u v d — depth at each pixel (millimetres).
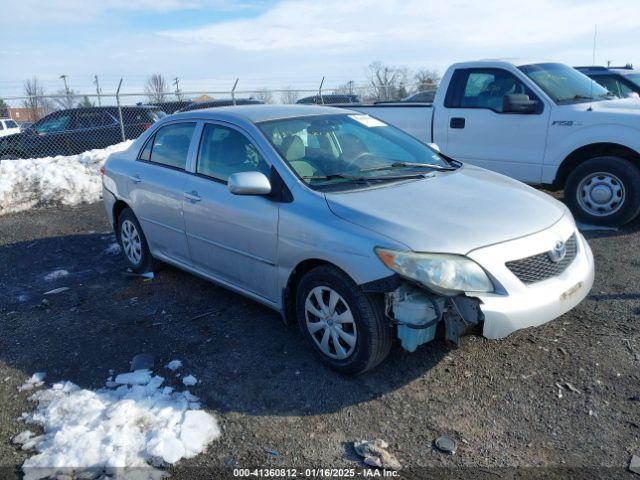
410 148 4789
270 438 3080
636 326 4098
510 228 3428
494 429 3096
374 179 4000
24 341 4363
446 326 3258
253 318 4547
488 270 3207
